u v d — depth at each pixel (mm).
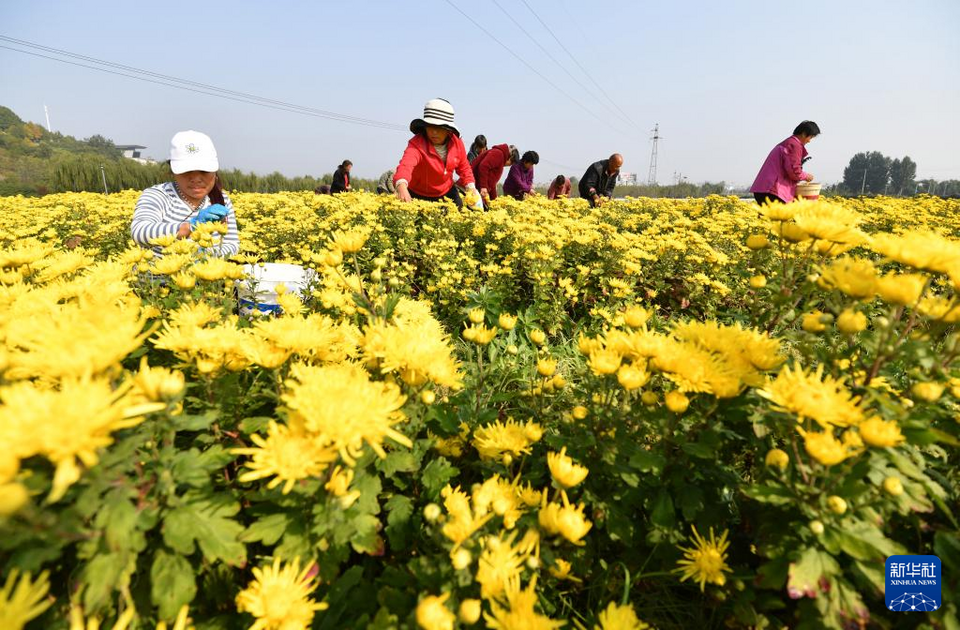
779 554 1299
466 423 1932
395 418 1297
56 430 815
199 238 3303
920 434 1215
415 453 1583
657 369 1583
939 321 1419
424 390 1613
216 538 1145
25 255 2359
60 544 931
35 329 1236
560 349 3734
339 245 2088
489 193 9805
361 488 1391
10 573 889
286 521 1289
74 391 909
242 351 1480
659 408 1721
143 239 3432
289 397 1181
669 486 1617
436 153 6957
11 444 807
